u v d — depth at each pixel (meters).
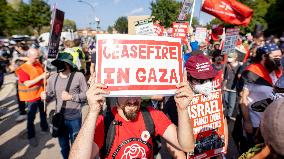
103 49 2.36
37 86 6.68
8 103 11.57
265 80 4.44
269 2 40.50
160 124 2.62
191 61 3.49
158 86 2.41
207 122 3.59
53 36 5.58
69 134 5.07
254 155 1.70
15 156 6.32
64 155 5.10
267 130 1.43
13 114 9.80
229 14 7.80
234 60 8.17
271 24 40.25
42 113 7.63
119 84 2.34
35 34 55.12
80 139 2.15
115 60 2.36
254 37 10.31
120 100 2.49
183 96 2.43
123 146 2.49
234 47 8.27
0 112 9.75
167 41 2.48
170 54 2.48
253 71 4.48
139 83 2.37
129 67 2.37
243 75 4.58
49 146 6.84
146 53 2.41
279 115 1.39
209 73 3.41
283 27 39.41
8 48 22.58
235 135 4.78
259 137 2.04
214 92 3.62
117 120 2.52
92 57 8.30
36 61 6.73
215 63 8.30
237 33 8.31
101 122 2.51
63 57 4.99
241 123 4.71
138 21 5.92
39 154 6.41
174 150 3.10
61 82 4.99
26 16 53.94
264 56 4.49
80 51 10.43
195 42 8.13
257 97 4.43
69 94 4.91
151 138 2.57
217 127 3.64
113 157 2.49
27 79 6.52
